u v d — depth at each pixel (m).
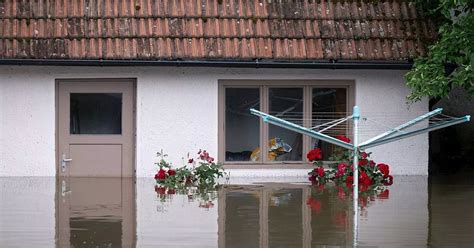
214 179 15.62
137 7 15.98
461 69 14.55
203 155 15.27
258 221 11.20
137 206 12.38
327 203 12.73
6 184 14.84
